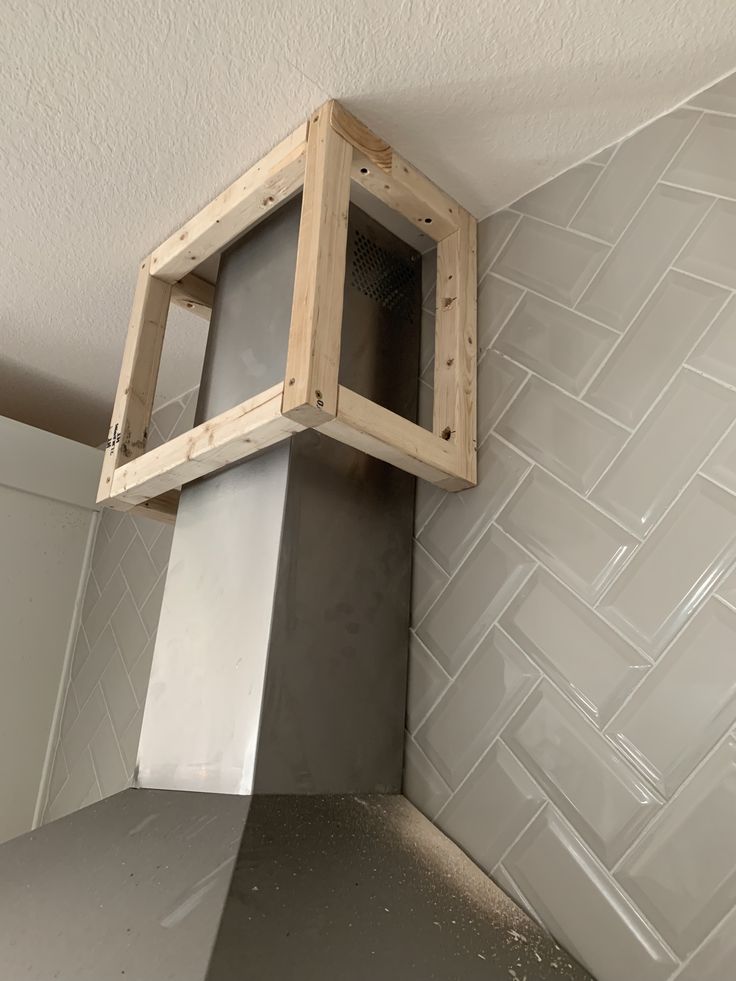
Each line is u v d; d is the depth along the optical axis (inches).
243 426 37.8
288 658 39.0
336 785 38.8
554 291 43.9
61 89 40.6
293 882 30.3
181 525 47.3
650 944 31.0
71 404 78.8
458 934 31.1
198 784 38.8
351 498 44.1
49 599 77.4
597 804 34.0
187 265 51.8
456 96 40.2
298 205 48.6
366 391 46.5
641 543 36.1
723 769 31.2
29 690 74.0
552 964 31.7
